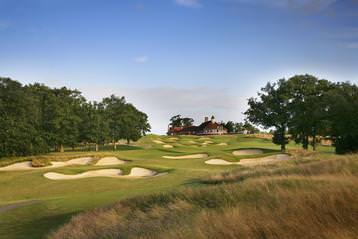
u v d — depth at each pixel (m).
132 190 28.20
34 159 55.72
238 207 11.18
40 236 18.08
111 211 18.34
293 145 111.00
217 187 16.95
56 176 42.62
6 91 82.31
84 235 15.60
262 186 14.40
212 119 197.25
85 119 96.19
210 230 9.23
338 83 71.06
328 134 69.69
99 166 47.06
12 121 77.31
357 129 55.53
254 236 8.30
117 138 105.44
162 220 13.46
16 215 23.42
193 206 14.48
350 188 9.77
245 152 70.88
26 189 37.31
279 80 75.44
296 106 72.25
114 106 107.88
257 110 77.25
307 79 73.69
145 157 63.12
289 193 11.07
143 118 123.31
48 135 87.06
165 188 26.47
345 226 7.60
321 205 8.91
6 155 74.75
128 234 12.97
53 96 94.88
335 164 20.47
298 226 7.96
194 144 110.31
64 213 22.36
